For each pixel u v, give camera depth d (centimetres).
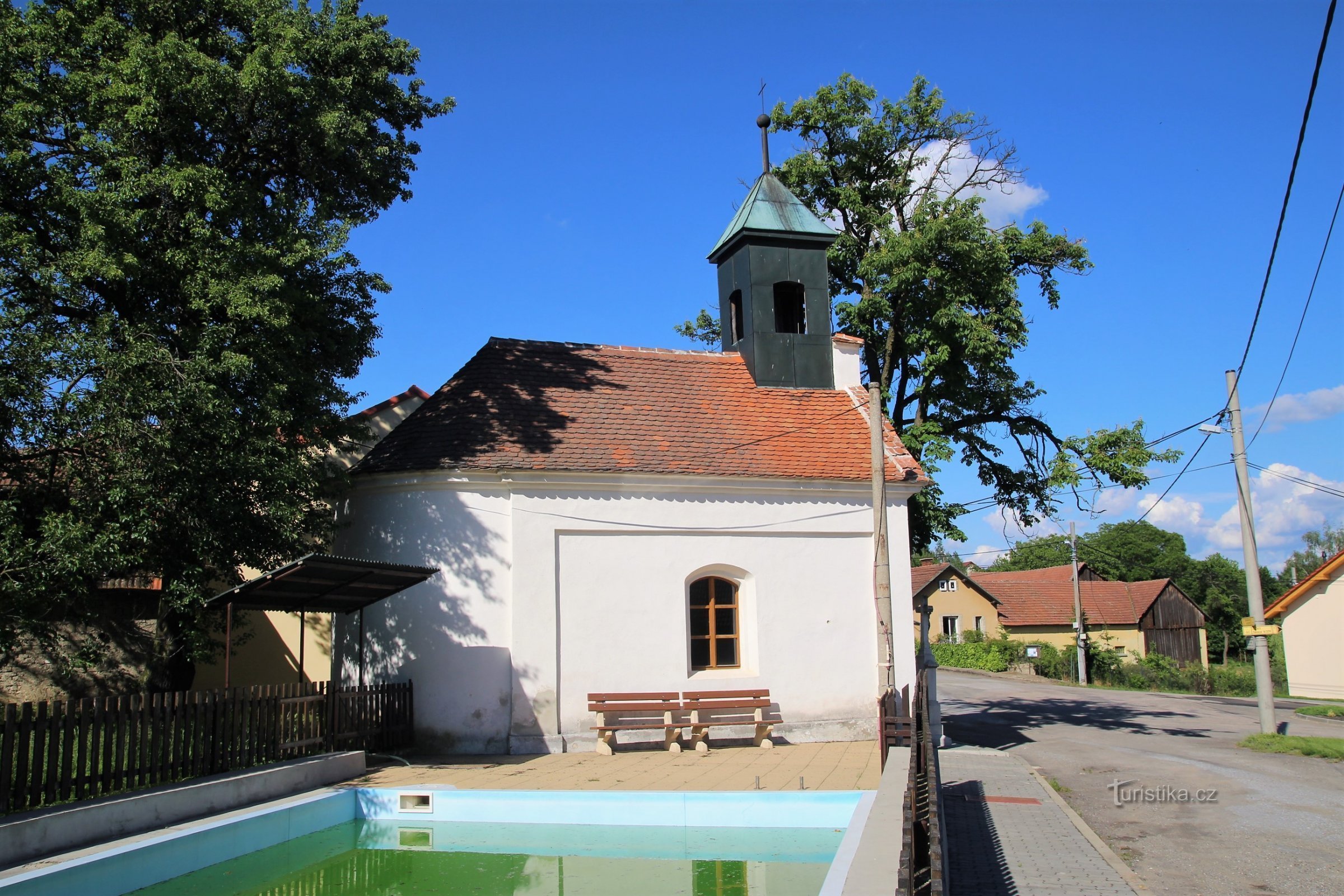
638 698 1515
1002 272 2130
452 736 1458
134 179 1221
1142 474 2045
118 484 1166
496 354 1791
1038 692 3591
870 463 1788
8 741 845
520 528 1528
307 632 1830
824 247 2080
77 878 754
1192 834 1070
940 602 5562
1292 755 1755
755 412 1869
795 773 1280
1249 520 2066
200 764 1055
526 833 1079
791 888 859
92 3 1307
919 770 805
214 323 1298
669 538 1616
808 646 1670
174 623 1400
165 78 1230
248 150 1448
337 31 1438
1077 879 851
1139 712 2723
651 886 872
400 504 1545
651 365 1920
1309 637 3341
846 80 2361
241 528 1277
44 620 1452
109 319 1201
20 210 1266
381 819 1119
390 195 1608
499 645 1489
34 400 1163
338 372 1543
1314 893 818
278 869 957
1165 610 5588
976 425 2355
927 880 547
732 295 2123
